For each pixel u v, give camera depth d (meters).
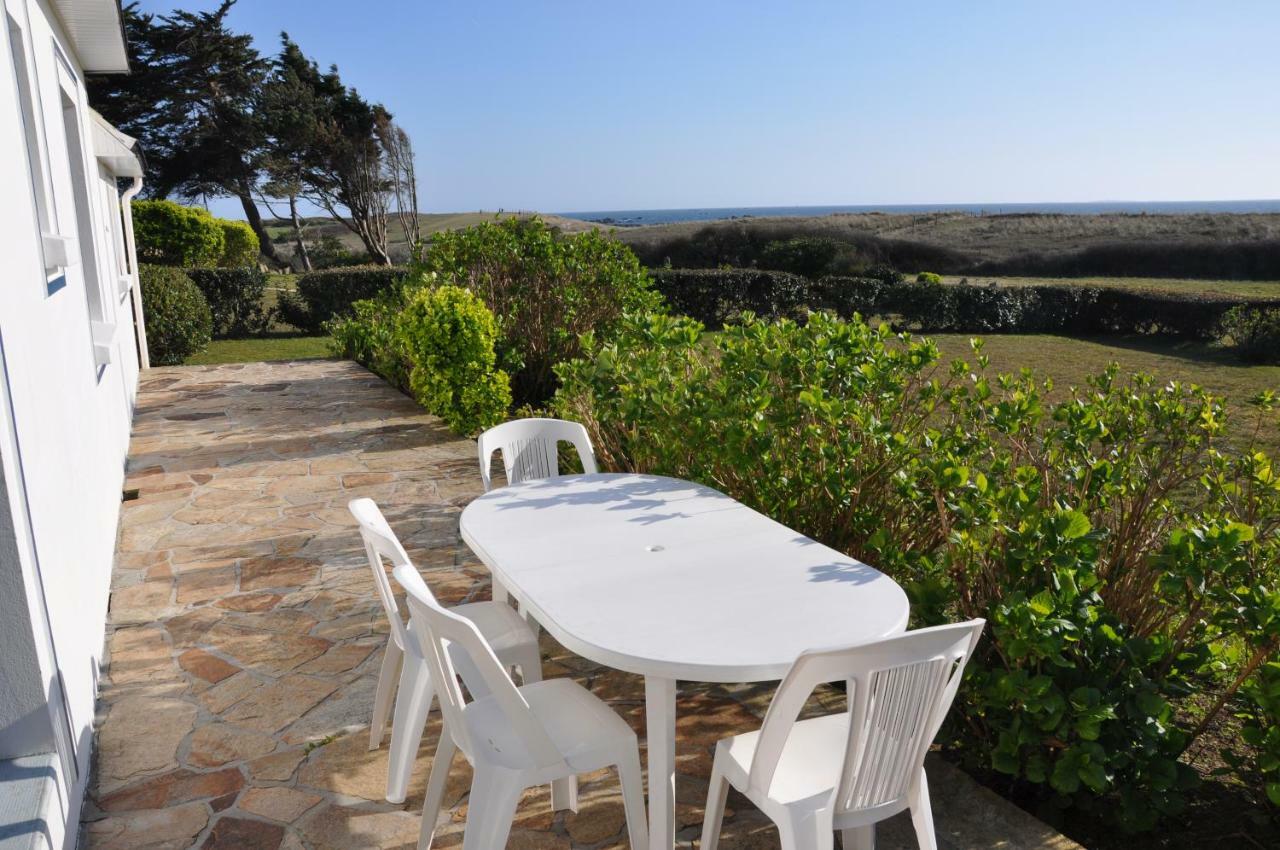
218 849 2.39
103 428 5.05
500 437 3.88
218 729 3.03
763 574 2.49
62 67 5.20
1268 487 3.23
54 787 2.21
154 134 27.84
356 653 3.62
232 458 6.87
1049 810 2.72
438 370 7.38
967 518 2.77
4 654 2.25
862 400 3.82
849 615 2.21
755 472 3.95
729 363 4.06
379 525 2.71
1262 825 2.68
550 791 2.62
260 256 31.41
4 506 2.20
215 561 4.69
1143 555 3.02
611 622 2.17
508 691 1.98
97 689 3.29
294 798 2.63
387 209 29.70
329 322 16.11
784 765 2.08
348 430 7.84
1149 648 2.55
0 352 2.23
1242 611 2.37
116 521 5.20
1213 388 10.29
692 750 2.90
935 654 1.84
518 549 2.71
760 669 1.95
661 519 3.01
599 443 5.14
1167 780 2.49
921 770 2.00
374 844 2.42
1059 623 2.38
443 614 1.97
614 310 9.40
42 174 3.81
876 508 3.69
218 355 13.95
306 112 28.45
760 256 24.55
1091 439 3.39
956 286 17.33
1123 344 15.10
